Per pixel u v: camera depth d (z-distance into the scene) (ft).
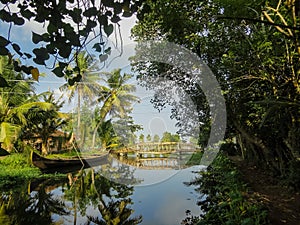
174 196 17.67
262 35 11.94
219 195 16.39
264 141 18.83
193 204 16.53
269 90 14.83
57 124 50.49
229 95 16.81
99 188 20.18
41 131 49.11
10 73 27.63
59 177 32.76
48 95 46.26
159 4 11.64
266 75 13.21
